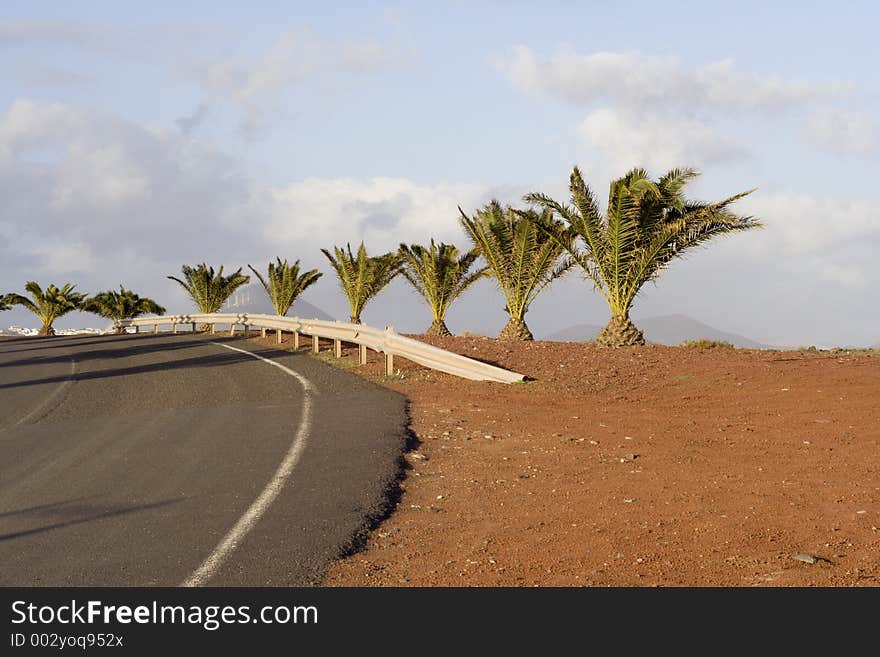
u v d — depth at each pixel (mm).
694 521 6988
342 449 10320
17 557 6406
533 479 8883
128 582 5809
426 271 31500
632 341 22188
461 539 6801
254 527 7023
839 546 6188
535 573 5918
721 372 16891
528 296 26844
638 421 12438
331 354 23719
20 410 15273
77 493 8477
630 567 5945
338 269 35750
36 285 58281
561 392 15742
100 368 22406
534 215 25641
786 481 8250
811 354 19625
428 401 14766
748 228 20734
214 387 17328
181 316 40625
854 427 10914
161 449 10812
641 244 21641
